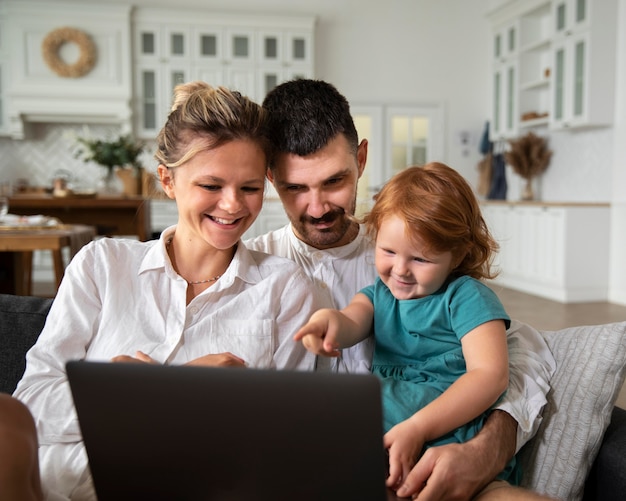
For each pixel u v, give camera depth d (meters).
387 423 0.99
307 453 0.64
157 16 6.79
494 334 1.02
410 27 7.41
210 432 0.64
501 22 7.06
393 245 1.04
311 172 1.15
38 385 0.99
